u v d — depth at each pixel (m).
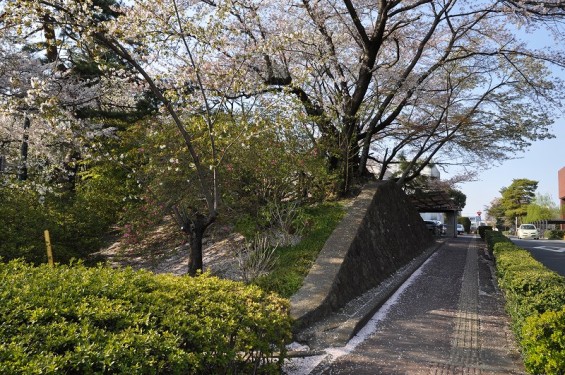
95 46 7.35
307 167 11.30
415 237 17.81
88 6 7.16
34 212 9.65
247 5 10.01
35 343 2.50
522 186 60.22
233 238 11.99
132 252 12.81
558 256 18.58
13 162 15.30
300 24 13.09
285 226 10.32
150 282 4.00
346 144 13.41
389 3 13.10
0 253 8.41
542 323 3.90
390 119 16.12
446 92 18.06
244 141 8.41
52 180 15.83
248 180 10.73
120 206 13.84
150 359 2.74
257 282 7.79
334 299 7.59
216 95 8.23
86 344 2.57
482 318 7.46
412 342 6.13
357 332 6.59
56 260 9.23
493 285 10.52
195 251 8.48
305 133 11.94
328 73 13.41
